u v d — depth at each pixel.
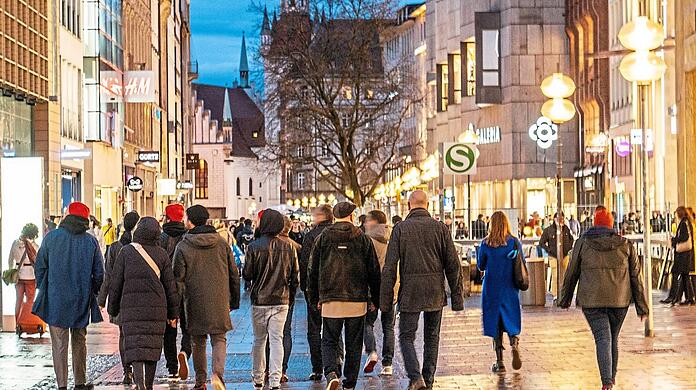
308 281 24.81
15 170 39.62
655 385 25.34
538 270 47.75
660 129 89.19
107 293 24.98
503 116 133.88
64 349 26.55
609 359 24.08
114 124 99.94
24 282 39.09
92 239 26.61
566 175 129.62
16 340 37.91
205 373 25.88
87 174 90.69
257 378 26.41
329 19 102.12
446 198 126.50
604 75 112.88
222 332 25.48
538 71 131.25
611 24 112.12
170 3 157.88
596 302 24.05
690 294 45.84
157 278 24.58
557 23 130.88
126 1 112.50
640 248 61.59
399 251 23.92
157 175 140.88
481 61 134.75
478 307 48.47
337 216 24.62
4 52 57.97
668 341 33.56
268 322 26.27
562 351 32.38
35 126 66.50
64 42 81.69
